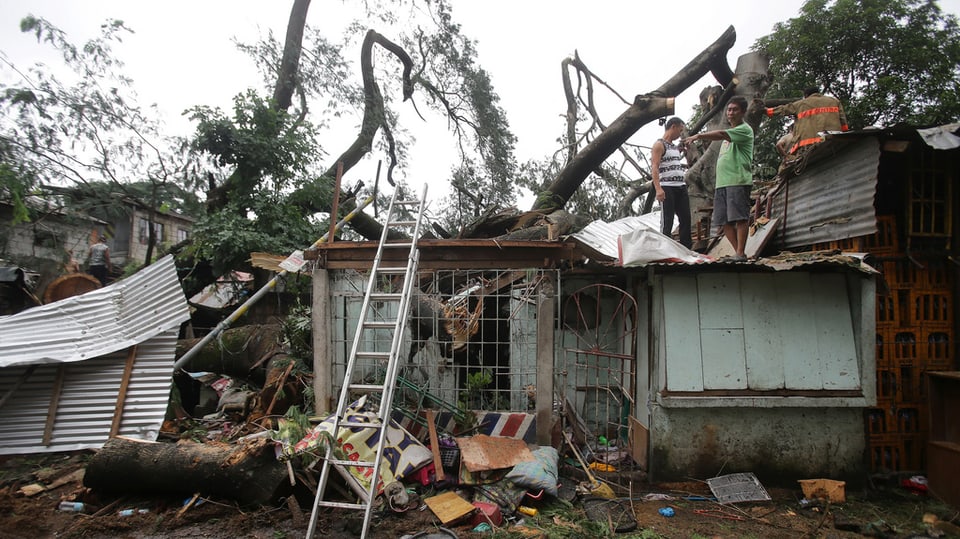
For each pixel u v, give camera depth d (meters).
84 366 5.14
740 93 9.73
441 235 9.91
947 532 3.78
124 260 16.19
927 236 5.01
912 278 5.03
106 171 9.72
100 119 9.29
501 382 5.76
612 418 5.93
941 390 4.49
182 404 6.43
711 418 4.64
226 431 5.41
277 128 9.95
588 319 6.10
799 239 6.11
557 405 5.44
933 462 4.43
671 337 4.67
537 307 5.04
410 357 5.62
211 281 10.03
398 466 4.20
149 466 3.95
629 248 4.76
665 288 4.74
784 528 3.88
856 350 4.65
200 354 7.02
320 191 10.20
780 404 4.52
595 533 3.72
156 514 3.88
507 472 4.27
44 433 4.84
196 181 10.10
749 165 5.57
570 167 10.77
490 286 5.70
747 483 4.46
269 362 6.55
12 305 7.69
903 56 11.98
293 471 3.97
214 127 9.19
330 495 4.14
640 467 5.00
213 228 8.88
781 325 4.68
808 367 4.61
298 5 12.07
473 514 3.85
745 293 4.73
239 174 9.69
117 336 5.25
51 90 9.07
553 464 4.43
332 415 4.47
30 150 8.95
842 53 12.36
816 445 4.61
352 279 5.70
